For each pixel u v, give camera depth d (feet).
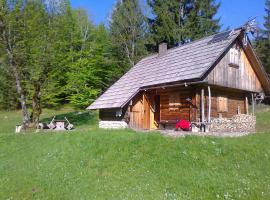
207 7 163.94
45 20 113.19
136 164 49.52
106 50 183.11
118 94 95.35
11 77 114.83
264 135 61.41
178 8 166.50
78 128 108.47
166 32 161.79
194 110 76.95
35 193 44.98
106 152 55.52
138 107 90.27
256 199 35.86
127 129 79.51
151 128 91.35
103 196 40.52
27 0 106.42
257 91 92.99
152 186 41.63
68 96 159.94
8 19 100.53
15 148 68.80
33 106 101.50
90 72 162.81
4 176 52.39
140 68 105.40
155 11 167.94
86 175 48.11
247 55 88.69
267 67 161.07
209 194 37.99
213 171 44.73
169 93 85.25
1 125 128.88
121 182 44.11
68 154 57.98
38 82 103.50
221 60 80.18
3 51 103.81
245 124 80.94
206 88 79.66
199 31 162.30
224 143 54.03
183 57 87.15
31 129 93.50
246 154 49.96
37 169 53.57
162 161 49.32
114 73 178.70
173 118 83.35
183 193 38.96
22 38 105.29
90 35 176.04
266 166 45.65
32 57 106.01
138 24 174.09
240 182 40.37
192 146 53.06
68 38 157.58
